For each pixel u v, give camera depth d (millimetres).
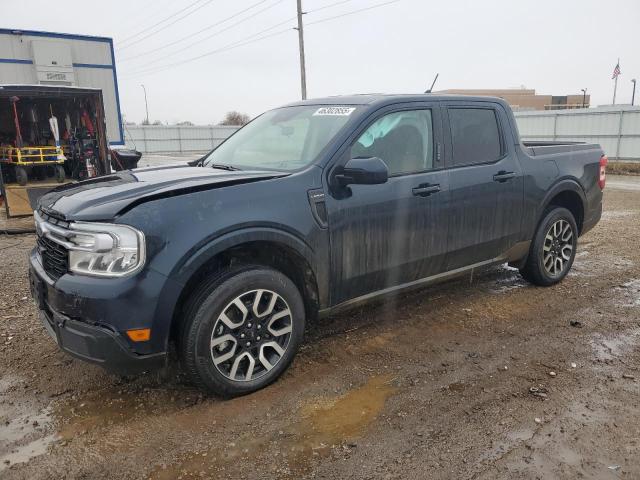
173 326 3057
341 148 3484
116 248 2701
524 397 3143
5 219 9430
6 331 4148
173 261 2770
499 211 4402
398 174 3758
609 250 6824
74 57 15609
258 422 2900
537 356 3699
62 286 2797
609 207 11109
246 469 2512
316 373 3459
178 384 3312
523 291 5090
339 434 2785
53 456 2617
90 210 2828
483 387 3268
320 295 3438
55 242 2924
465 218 4148
